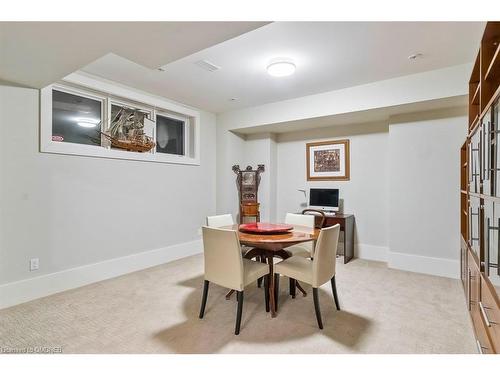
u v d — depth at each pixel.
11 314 2.33
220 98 4.05
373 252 4.12
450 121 3.32
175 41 1.85
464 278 2.69
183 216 4.33
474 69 2.12
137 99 3.65
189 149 4.59
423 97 3.06
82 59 2.07
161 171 4.00
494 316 1.26
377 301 2.59
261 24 1.68
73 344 1.88
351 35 2.30
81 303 2.55
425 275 3.37
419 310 2.40
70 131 3.12
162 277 3.32
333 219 3.97
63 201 2.92
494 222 1.34
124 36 1.76
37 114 2.72
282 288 2.97
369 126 4.16
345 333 2.02
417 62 2.81
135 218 3.64
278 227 2.72
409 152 3.57
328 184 4.52
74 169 3.02
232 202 4.91
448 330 2.06
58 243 2.88
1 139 2.50
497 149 1.29
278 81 3.36
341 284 3.05
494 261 1.35
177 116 4.41
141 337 1.97
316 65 2.90
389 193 3.71
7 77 2.42
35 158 2.71
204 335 2.00
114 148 3.48
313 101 3.88
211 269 2.22
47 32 1.68
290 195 4.93
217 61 2.83
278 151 5.06
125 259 3.49
